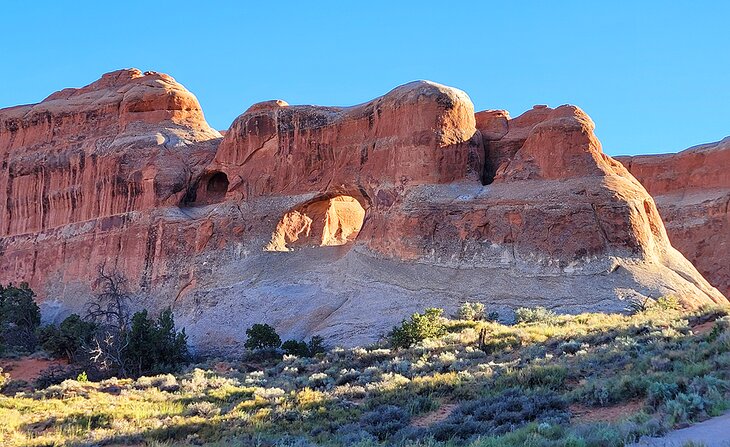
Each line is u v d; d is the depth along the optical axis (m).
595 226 48.66
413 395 23.34
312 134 63.91
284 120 65.38
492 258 50.09
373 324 47.72
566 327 35.12
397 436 18.59
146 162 70.44
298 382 29.50
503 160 59.03
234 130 67.62
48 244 75.56
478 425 18.33
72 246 73.19
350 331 47.62
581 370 22.77
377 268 53.03
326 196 62.25
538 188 51.84
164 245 65.69
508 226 50.66
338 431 20.31
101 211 72.19
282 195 63.62
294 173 63.88
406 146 56.66
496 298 47.56
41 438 21.89
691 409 15.43
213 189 70.62
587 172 51.78
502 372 24.50
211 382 31.55
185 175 69.69
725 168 82.12
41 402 28.50
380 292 50.78
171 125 75.25
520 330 34.41
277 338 47.22
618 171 54.06
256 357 44.06
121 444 21.16
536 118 60.69
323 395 25.28
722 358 18.89
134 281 66.25
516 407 19.28
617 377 20.56
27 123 83.19
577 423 17.25
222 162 67.94
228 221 63.56
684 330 26.94
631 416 16.44
